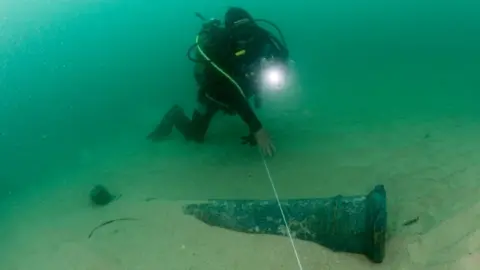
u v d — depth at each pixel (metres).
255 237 1.70
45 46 4.63
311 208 1.67
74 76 3.85
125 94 3.43
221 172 2.29
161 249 1.70
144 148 2.62
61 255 1.74
